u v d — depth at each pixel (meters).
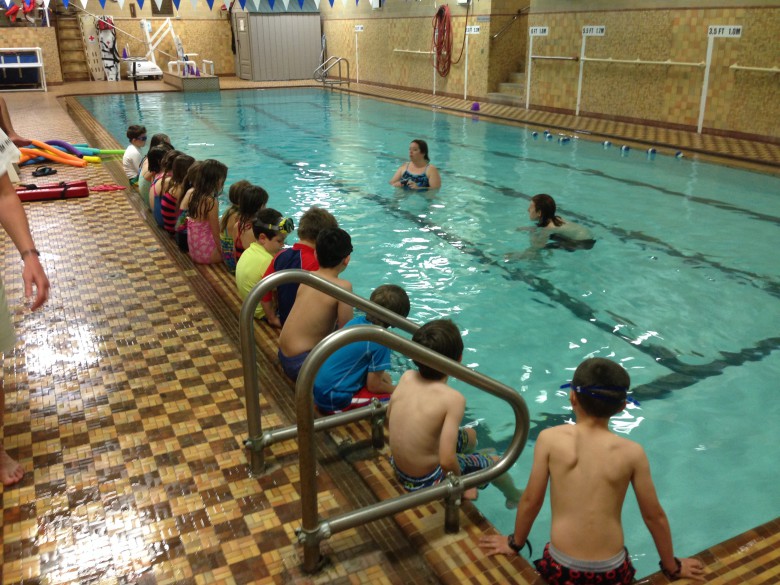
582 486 1.85
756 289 4.44
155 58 19.11
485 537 2.03
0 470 2.24
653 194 6.80
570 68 11.63
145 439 2.50
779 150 8.34
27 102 14.05
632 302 4.26
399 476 2.29
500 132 10.79
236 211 4.29
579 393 1.89
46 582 1.84
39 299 2.00
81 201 6.17
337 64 19.53
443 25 14.44
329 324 2.84
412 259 5.01
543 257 5.04
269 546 1.98
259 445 2.28
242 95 16.38
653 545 2.29
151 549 1.96
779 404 3.12
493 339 3.78
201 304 3.79
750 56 8.65
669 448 2.81
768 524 2.12
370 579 1.87
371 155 9.02
